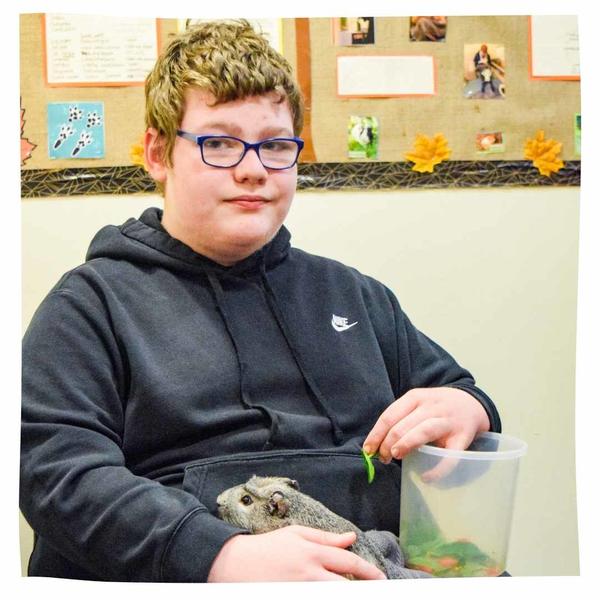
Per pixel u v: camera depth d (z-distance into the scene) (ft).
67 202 4.25
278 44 4.40
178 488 3.57
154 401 3.59
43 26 4.26
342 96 4.45
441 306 4.52
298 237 4.42
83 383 3.55
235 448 3.68
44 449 3.43
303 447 3.77
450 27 4.52
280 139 3.82
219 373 3.73
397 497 3.88
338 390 3.93
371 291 4.30
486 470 3.70
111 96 4.29
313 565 3.32
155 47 4.32
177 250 3.90
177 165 3.81
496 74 4.55
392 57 4.49
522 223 4.57
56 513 3.36
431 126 4.51
